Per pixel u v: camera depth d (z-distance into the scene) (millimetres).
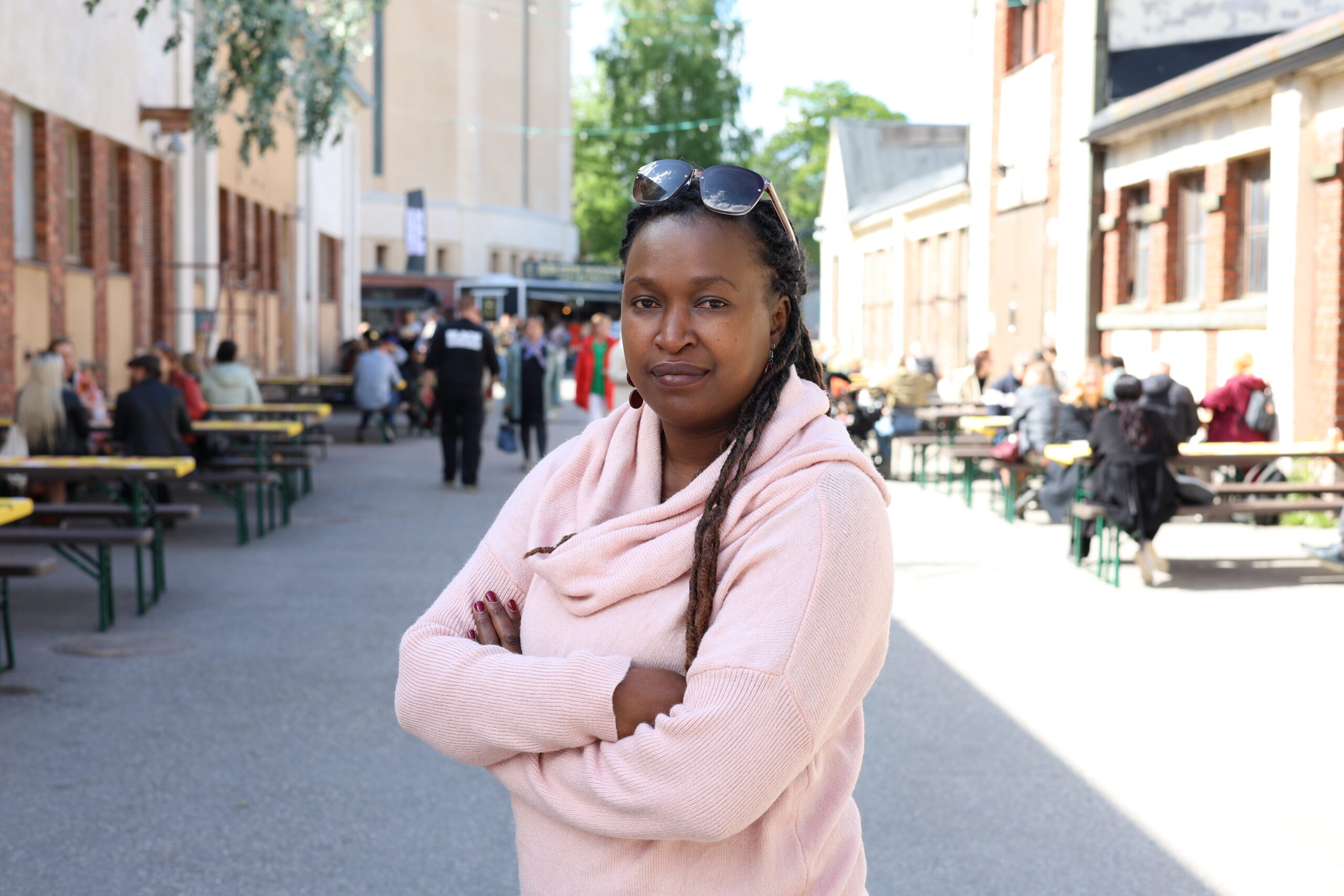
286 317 30703
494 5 63062
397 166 59969
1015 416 12859
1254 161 14516
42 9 14492
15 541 7414
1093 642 7562
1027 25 21125
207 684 6500
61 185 15219
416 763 5328
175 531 11930
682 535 1547
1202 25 17969
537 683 1537
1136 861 4375
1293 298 13031
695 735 1436
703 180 1552
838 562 1480
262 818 4699
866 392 17047
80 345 15938
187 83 19812
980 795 4984
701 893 1525
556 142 68938
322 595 8914
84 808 4762
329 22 13562
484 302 53875
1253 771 5289
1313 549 9234
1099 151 18312
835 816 1614
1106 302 18188
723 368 1557
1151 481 9328
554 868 1580
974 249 23891
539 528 1715
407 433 24203
